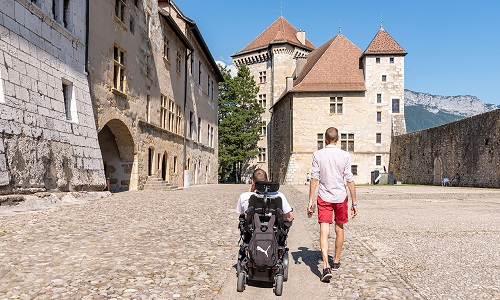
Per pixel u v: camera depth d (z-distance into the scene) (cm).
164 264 521
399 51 4350
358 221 990
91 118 1567
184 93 3105
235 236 735
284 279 474
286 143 4878
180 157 2989
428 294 415
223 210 1159
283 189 2686
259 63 6425
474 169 2789
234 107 5844
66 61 1430
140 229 787
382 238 754
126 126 1972
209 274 484
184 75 3105
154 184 2233
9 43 1116
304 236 782
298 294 429
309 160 4384
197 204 1330
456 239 739
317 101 4412
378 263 550
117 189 2086
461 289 432
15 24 1148
